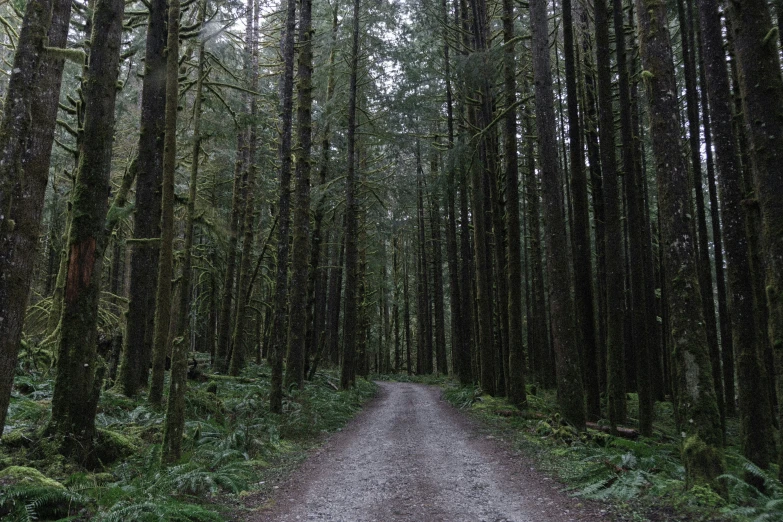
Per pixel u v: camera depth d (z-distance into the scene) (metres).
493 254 22.33
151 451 6.75
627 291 19.61
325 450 9.36
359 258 29.11
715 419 5.86
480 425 11.95
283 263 12.09
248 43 19.00
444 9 17.78
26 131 4.68
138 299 10.75
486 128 13.77
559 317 10.95
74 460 6.21
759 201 6.17
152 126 11.27
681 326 6.18
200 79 8.23
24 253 5.03
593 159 15.98
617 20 11.74
